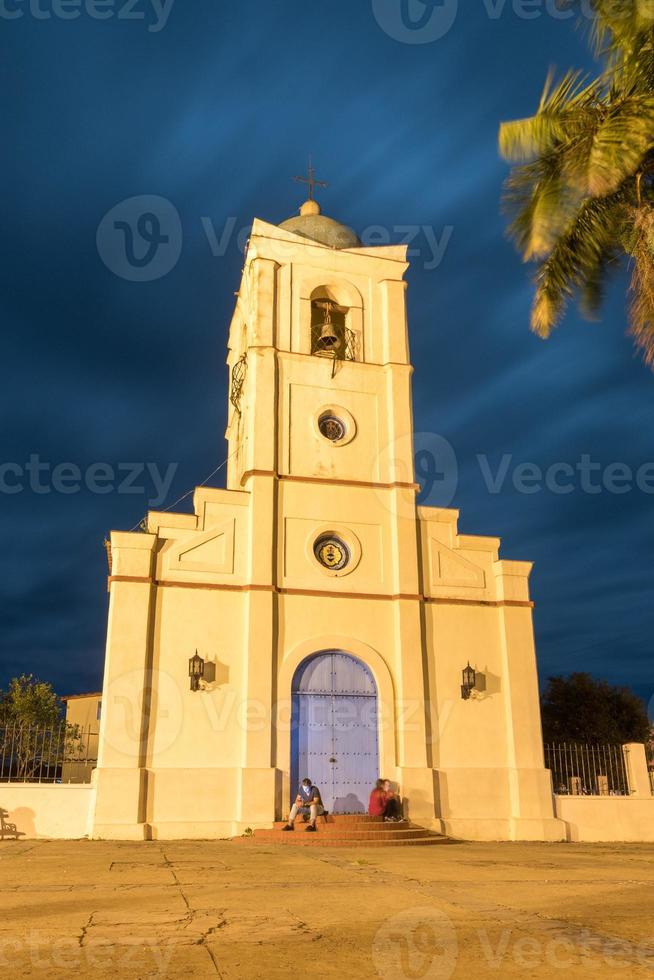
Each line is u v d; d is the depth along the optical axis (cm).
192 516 2044
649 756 3216
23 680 3014
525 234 1662
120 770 1805
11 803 1794
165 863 1223
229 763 1883
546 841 1986
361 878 1050
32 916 733
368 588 2120
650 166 1541
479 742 2073
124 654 1884
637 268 1497
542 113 1554
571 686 3459
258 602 1997
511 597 2198
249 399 2217
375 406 2298
